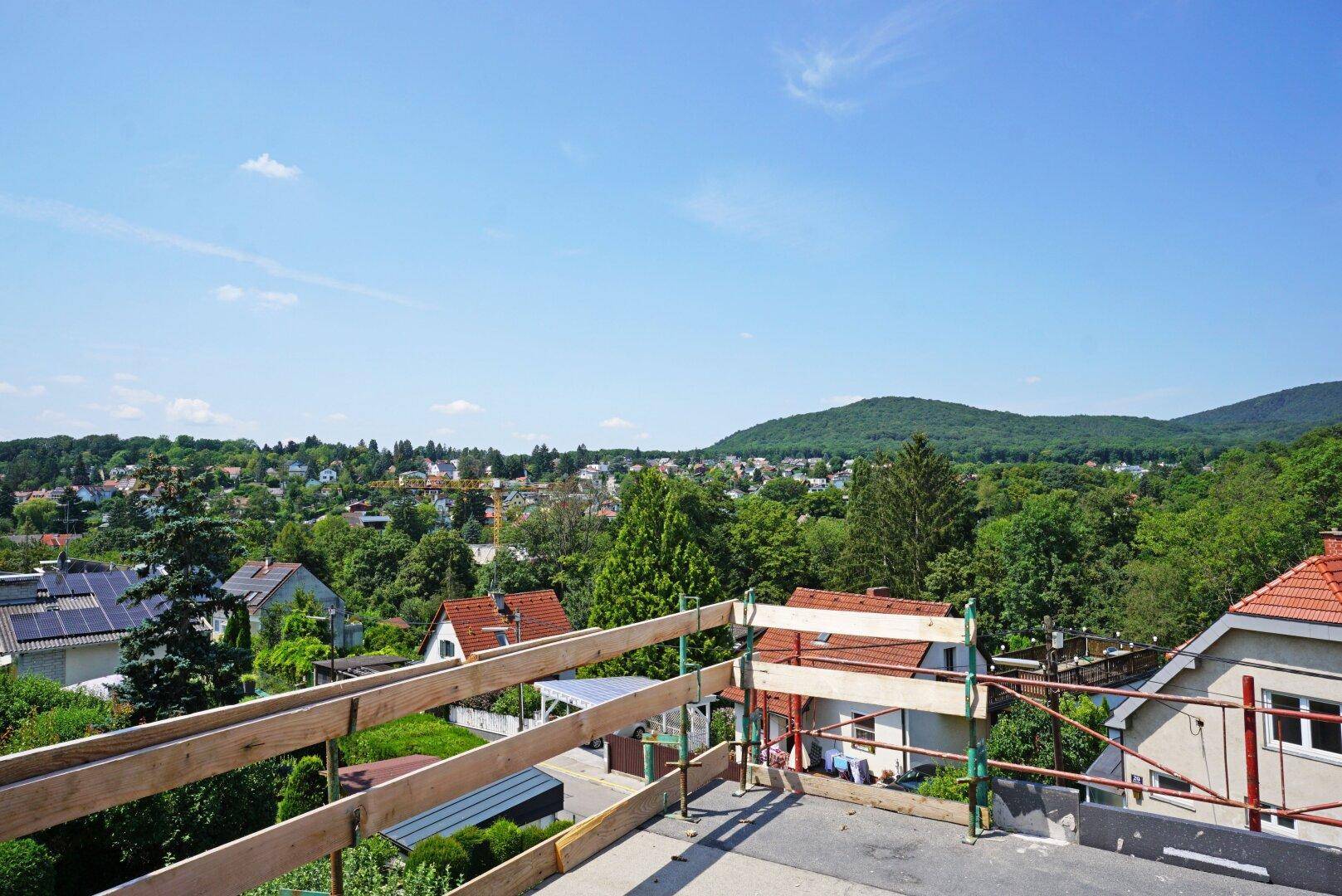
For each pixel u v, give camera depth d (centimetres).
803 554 5769
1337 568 1223
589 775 2539
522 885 407
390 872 991
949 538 5628
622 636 502
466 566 6806
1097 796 1733
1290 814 500
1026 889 416
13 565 6325
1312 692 1173
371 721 352
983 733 1426
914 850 462
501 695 3209
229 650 2208
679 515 2956
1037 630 4897
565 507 6850
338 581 7675
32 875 1125
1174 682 1336
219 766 296
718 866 441
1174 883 421
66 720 2022
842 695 532
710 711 2520
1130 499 6072
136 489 2191
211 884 273
